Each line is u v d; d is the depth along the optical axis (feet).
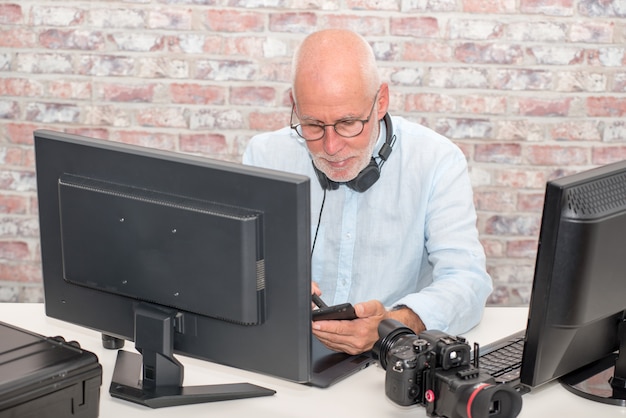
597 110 10.44
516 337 6.41
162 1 10.21
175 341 5.47
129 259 5.36
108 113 10.53
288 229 4.89
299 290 4.97
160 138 10.59
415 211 7.20
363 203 7.27
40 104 10.53
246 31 10.27
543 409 5.57
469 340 6.57
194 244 5.11
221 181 5.01
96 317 5.73
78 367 5.18
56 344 5.39
